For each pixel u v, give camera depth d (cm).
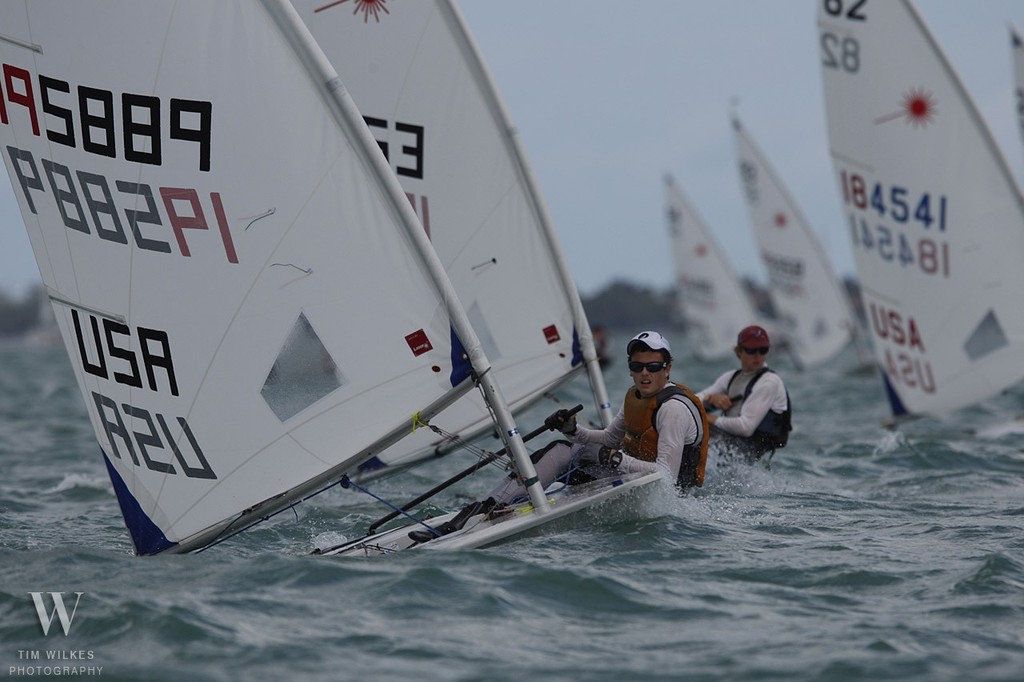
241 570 2102
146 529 2284
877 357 4709
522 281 3164
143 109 2184
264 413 2217
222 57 2180
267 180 2188
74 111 2209
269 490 2238
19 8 2197
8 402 8619
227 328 2202
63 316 2311
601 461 2586
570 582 2027
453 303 2238
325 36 3162
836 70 4597
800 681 1560
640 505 2541
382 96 3159
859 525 2598
